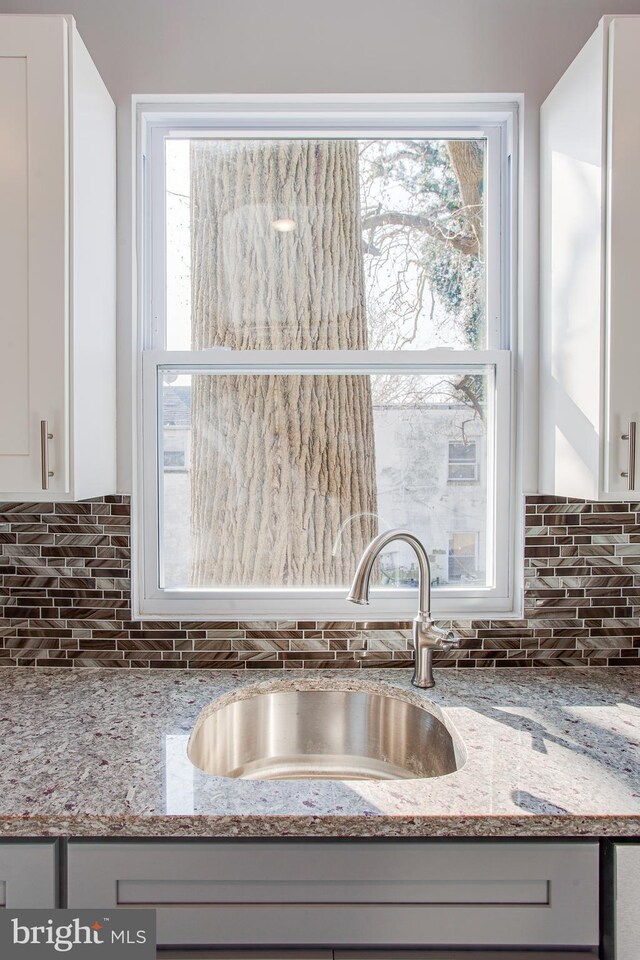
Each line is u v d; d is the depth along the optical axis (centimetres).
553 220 129
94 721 106
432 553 142
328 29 134
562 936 80
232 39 134
